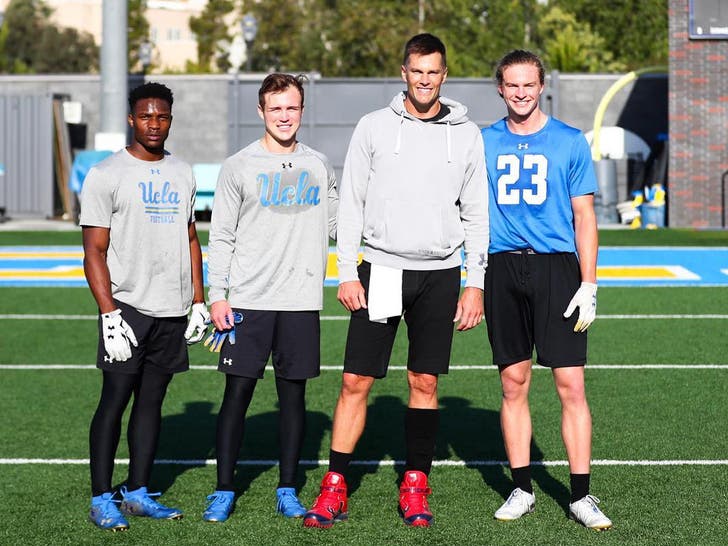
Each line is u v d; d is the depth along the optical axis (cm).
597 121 2678
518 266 576
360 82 2864
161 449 747
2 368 1049
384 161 569
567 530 562
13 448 750
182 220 588
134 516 590
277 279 585
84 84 3033
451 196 571
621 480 658
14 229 2597
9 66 7125
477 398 898
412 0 5925
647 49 4625
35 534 564
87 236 575
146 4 7956
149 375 594
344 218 578
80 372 1028
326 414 848
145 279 578
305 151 599
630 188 2778
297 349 589
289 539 550
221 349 591
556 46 3772
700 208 2509
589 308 566
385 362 583
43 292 1582
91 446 580
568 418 577
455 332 1224
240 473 684
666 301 1434
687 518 581
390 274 570
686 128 2497
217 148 2988
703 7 2464
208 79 2973
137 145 586
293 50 5859
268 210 583
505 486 649
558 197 571
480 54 4934
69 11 9331
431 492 637
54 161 2894
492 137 585
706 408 853
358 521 581
